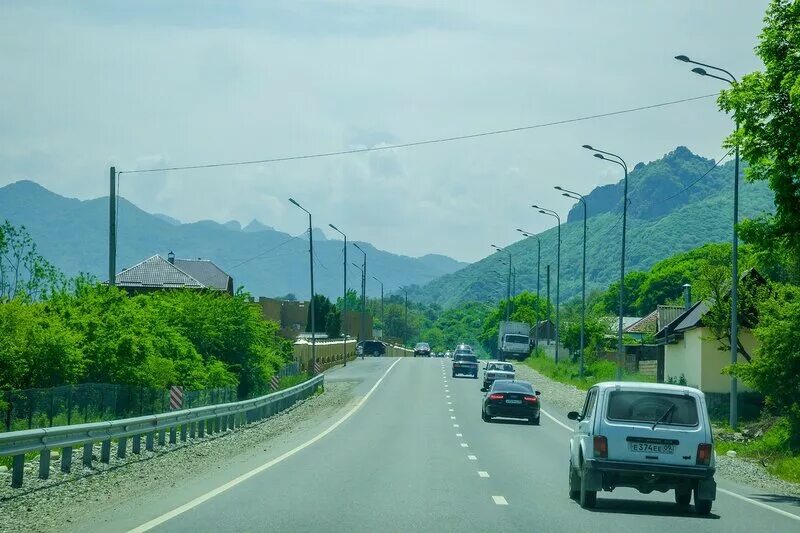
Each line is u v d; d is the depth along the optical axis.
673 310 81.38
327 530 13.77
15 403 29.61
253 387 59.03
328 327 144.88
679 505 18.70
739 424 45.91
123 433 24.16
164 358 45.19
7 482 19.45
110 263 42.78
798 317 36.91
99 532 13.56
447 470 23.34
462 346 88.75
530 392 43.69
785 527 15.51
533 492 19.36
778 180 23.86
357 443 31.31
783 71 23.34
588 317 102.06
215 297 58.56
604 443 17.27
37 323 36.69
